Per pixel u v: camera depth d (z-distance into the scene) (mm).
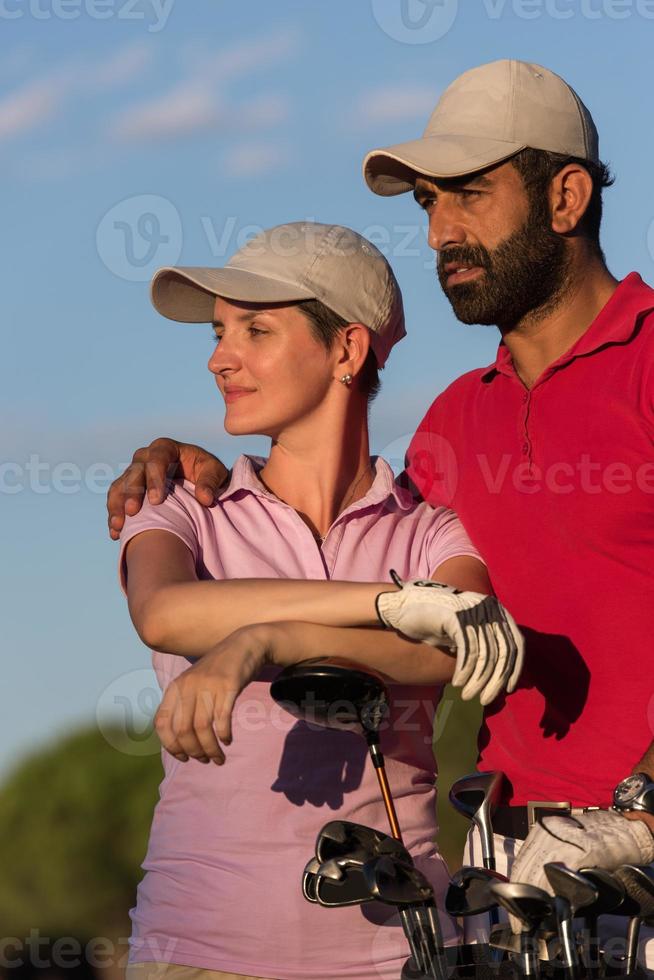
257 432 7746
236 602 6848
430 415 9078
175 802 7438
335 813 7270
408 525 8047
